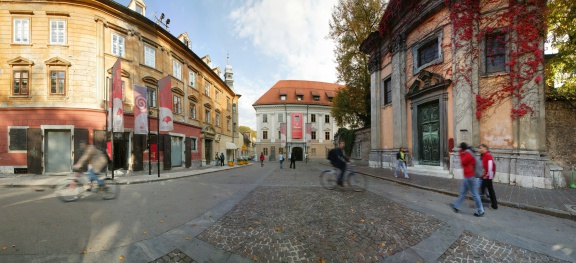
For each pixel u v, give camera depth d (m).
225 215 5.47
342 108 27.61
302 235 4.27
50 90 14.30
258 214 5.57
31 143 13.98
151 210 5.86
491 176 6.17
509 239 4.18
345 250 3.72
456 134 11.04
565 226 4.82
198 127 24.59
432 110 13.09
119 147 16.44
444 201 6.90
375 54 18.62
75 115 14.31
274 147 49.50
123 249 3.62
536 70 9.24
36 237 4.02
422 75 13.16
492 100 10.10
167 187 9.89
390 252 3.68
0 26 14.24
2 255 3.35
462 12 10.87
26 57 14.26
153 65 18.70
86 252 3.50
